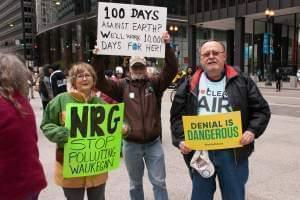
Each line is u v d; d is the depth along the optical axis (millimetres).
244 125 3516
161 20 4730
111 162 3879
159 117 4559
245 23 49312
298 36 44562
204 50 3439
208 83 3520
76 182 3744
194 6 50125
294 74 41406
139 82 4484
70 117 3611
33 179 2584
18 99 2570
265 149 8305
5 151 2467
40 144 8852
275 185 5914
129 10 4680
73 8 78438
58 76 10281
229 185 3480
